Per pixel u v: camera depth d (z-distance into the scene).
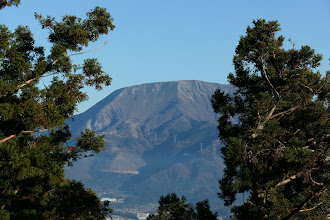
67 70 29.20
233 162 25.39
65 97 27.11
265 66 32.31
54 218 29.45
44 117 25.59
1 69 27.81
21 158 23.92
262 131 26.53
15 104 25.34
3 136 25.34
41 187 29.11
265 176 25.25
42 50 30.95
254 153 25.98
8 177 25.12
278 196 26.72
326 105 29.80
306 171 24.08
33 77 27.88
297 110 29.80
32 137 30.67
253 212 25.39
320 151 25.36
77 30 28.19
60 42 28.52
